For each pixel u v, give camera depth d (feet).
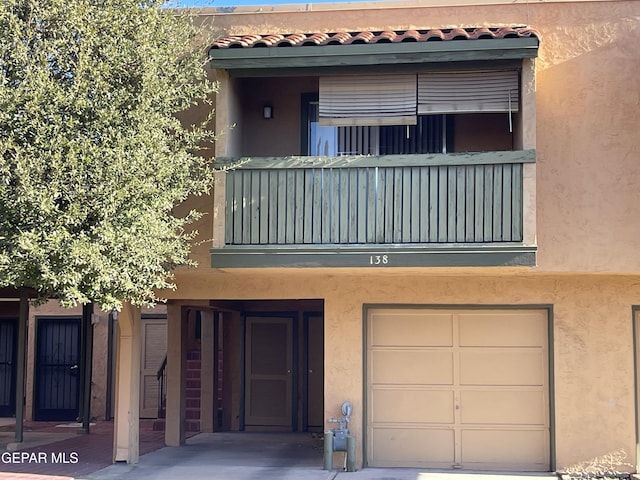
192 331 60.95
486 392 41.50
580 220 38.58
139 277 32.50
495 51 36.47
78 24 31.86
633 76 38.93
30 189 28.99
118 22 32.60
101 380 66.23
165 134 35.06
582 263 38.40
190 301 49.39
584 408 40.06
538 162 38.99
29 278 30.48
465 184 36.37
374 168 37.01
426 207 36.52
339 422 40.91
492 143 40.93
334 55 37.42
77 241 29.37
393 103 38.42
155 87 33.04
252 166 37.60
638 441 39.70
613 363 40.14
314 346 58.44
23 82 30.30
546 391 41.04
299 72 38.22
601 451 39.75
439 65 37.50
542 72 39.32
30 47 31.76
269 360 58.65
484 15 40.11
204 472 40.27
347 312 41.93
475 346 41.78
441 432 41.57
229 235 37.65
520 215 35.96
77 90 31.09
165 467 41.83
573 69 39.24
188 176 36.14
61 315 66.69
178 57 38.60
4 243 29.60
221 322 59.21
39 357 66.80
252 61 37.63
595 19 39.32
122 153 31.04
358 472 40.01
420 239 36.42
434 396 41.81
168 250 33.94
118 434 42.78
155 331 65.92
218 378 59.11
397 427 41.83
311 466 42.06
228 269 38.50
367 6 40.98
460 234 36.22
